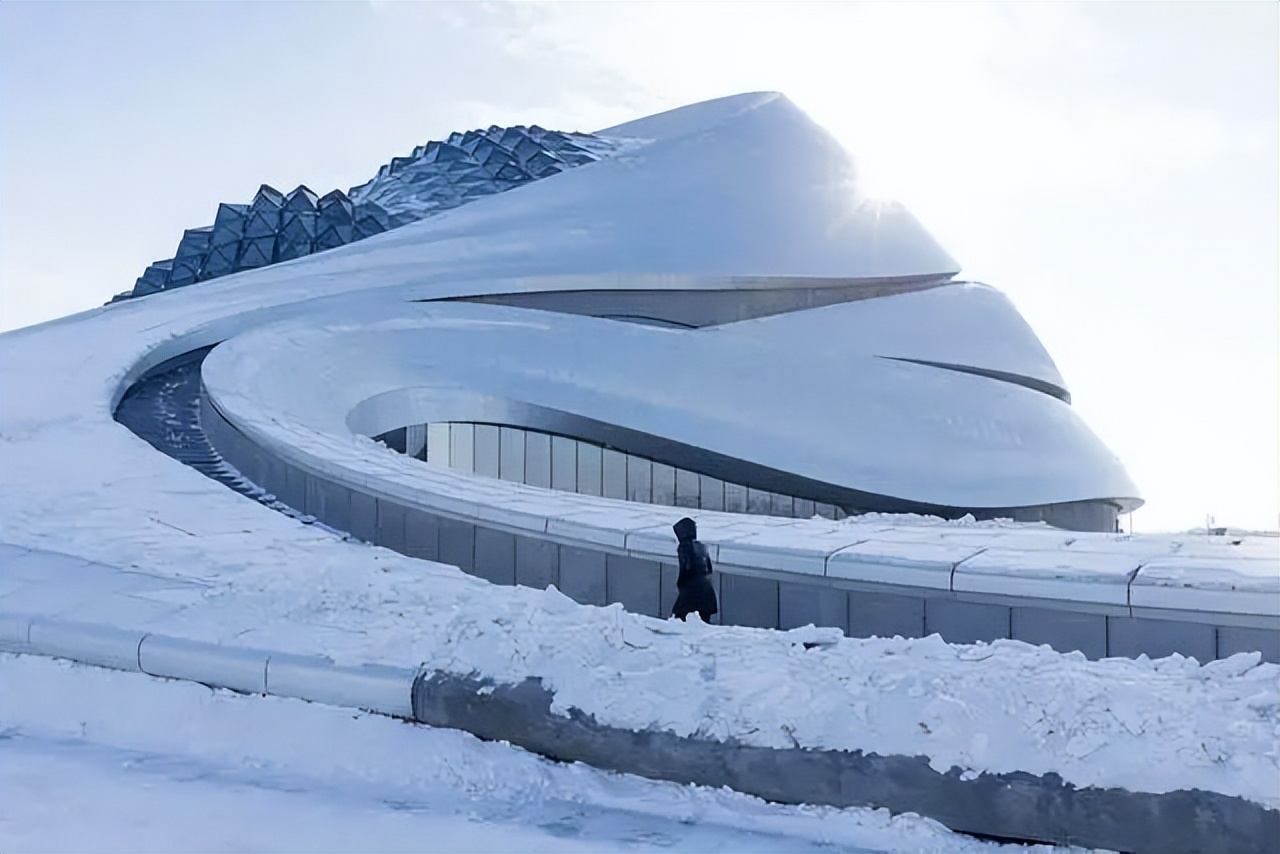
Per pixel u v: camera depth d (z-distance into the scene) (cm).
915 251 3394
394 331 2505
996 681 523
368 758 595
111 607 805
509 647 626
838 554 817
